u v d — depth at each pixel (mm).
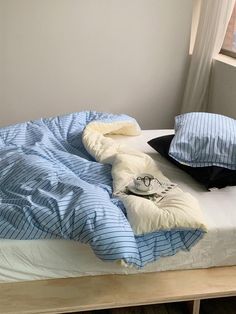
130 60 3303
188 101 3391
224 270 1597
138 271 1540
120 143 2252
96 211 1404
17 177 1690
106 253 1329
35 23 3023
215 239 1568
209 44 3139
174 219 1431
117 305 1407
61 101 3316
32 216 1433
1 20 2953
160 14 3203
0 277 1433
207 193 1817
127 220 1461
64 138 2311
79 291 1435
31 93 3236
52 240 1449
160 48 3311
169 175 1978
